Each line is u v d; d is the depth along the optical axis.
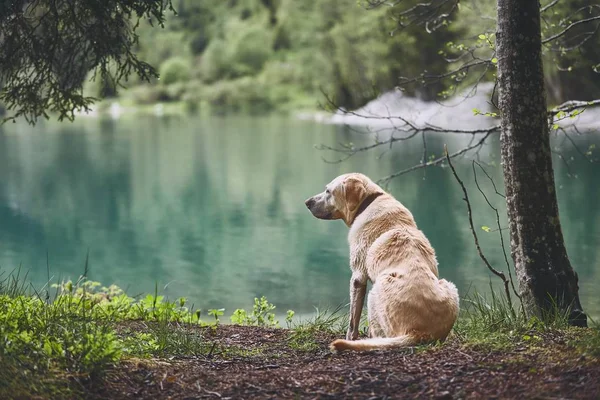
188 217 12.84
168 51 62.19
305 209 13.35
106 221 12.58
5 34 4.44
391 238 4.04
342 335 4.51
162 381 3.38
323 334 4.59
